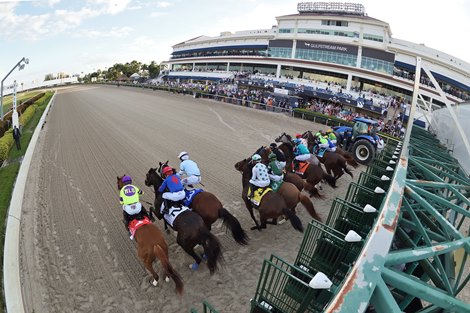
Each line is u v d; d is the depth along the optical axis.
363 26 37.38
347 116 23.80
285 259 5.67
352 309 1.94
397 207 3.08
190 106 27.61
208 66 53.06
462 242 2.79
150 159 11.34
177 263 5.54
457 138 7.44
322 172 7.82
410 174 5.89
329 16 38.44
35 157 11.54
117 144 13.48
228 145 13.77
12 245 5.80
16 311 4.28
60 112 25.56
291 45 40.41
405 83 34.41
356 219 5.40
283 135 9.97
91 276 5.11
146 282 5.01
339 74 37.59
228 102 31.19
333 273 4.46
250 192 6.29
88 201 7.75
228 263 5.58
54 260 5.48
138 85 54.81
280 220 7.21
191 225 4.89
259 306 3.92
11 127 17.50
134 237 4.96
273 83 36.59
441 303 2.13
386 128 21.72
